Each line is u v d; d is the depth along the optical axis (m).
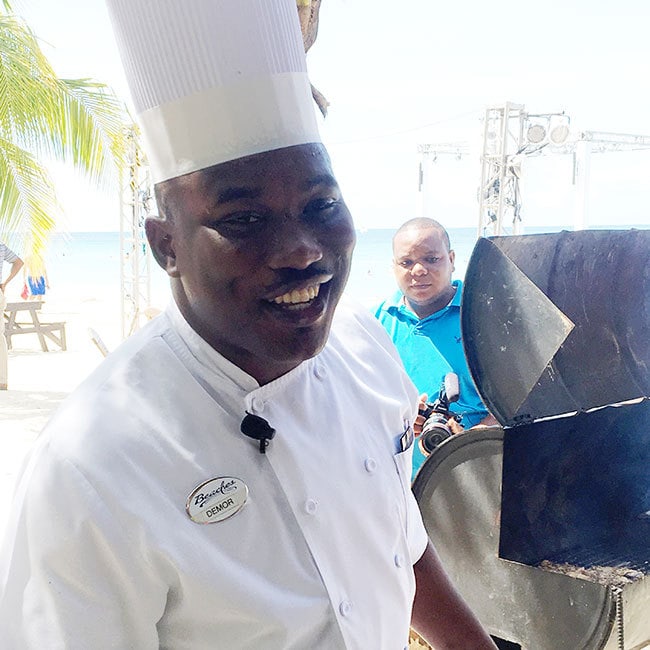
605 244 1.93
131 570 0.88
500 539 1.78
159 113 0.91
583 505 1.99
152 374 0.99
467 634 1.34
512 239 1.74
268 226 0.89
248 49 0.88
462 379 3.05
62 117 6.95
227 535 0.94
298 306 0.92
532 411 1.84
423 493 1.97
